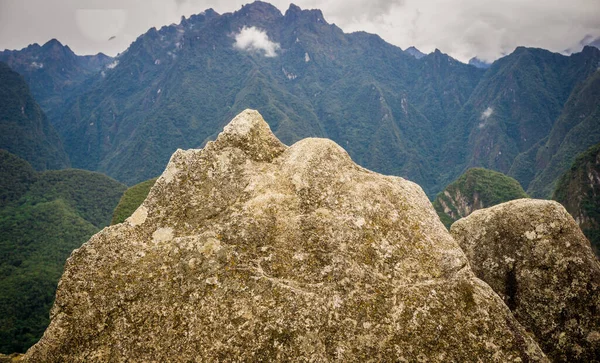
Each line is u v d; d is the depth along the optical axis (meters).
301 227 7.93
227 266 7.25
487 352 6.57
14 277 127.06
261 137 9.52
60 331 6.64
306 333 6.51
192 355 6.40
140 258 7.47
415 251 7.94
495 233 10.22
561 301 8.83
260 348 6.37
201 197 8.48
